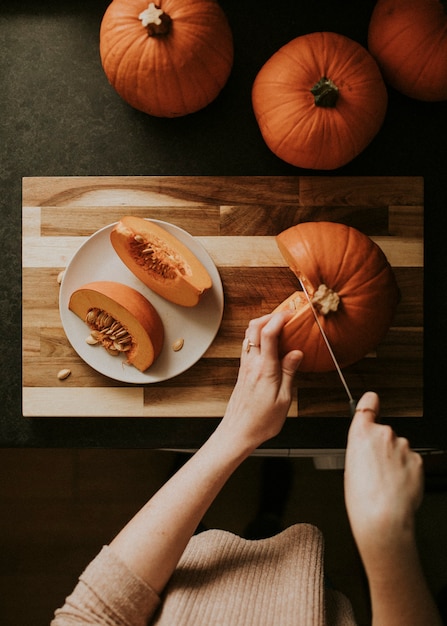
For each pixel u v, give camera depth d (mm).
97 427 1054
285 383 864
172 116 1000
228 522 1109
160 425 1054
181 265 936
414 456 572
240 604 720
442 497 1075
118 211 1030
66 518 1129
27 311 1034
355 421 606
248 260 1029
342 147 920
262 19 1044
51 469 1122
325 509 1101
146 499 1113
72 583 1140
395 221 1030
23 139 1049
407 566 521
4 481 1125
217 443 834
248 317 1030
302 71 890
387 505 529
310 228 917
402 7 916
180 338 1005
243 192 1027
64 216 1030
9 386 1057
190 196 1028
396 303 943
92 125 1048
